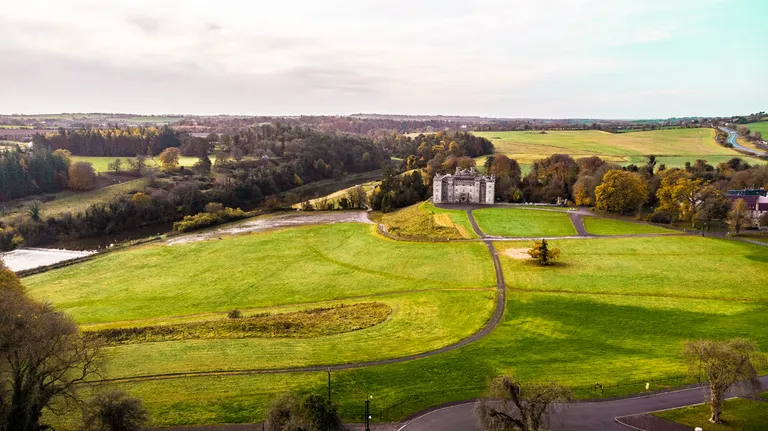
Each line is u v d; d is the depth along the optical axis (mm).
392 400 58500
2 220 174375
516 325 84000
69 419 55938
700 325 80750
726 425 50969
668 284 102500
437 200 194750
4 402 51156
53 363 56094
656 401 56562
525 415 47688
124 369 67938
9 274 91938
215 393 60531
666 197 160625
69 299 108125
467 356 71062
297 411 49406
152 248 151250
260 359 70938
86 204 198000
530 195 199250
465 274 115250
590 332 79688
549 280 108000
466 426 52875
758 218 147750
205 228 180750
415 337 80000
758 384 51031
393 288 108938
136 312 99125
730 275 106625
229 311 98438
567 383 60906
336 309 95250
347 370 66875
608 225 155125
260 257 138375
